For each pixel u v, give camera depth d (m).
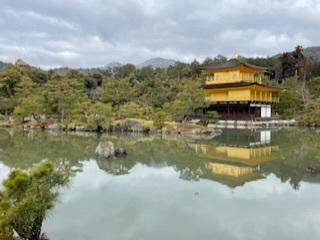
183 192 15.07
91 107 46.00
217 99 60.06
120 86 59.66
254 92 57.16
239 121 55.38
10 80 68.25
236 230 10.56
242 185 16.59
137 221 11.20
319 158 24.86
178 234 10.17
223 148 30.95
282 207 12.95
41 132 44.88
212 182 17.17
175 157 25.75
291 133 44.59
